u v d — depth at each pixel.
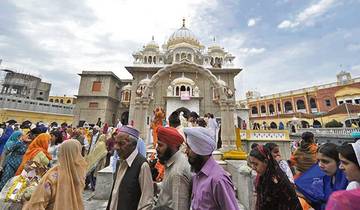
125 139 2.77
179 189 2.28
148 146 9.77
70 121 31.52
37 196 2.36
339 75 51.59
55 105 30.73
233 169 7.14
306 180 3.04
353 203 1.00
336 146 2.62
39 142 3.88
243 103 62.00
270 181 2.44
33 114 28.02
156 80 11.54
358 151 1.85
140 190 2.57
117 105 37.44
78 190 2.66
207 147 2.14
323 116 40.75
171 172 2.43
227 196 1.83
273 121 49.34
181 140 2.65
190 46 32.78
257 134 21.28
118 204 2.50
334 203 1.07
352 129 26.80
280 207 2.29
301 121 43.81
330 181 2.71
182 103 25.00
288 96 51.81
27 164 3.51
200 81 28.03
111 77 35.00
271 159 2.55
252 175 5.52
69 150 2.70
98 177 6.48
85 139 10.32
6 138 7.47
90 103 33.03
